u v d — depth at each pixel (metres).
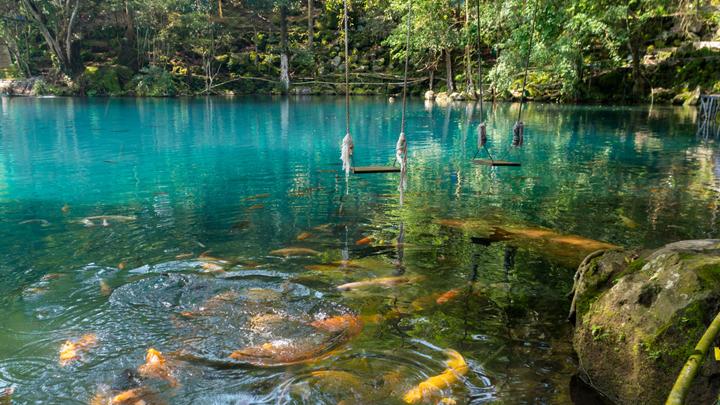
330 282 4.30
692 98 23.19
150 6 29.59
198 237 5.50
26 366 3.11
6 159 10.40
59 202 7.02
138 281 4.30
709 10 24.70
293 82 31.92
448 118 19.02
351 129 15.73
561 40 21.62
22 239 5.42
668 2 24.91
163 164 10.00
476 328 3.57
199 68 31.89
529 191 7.77
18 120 17.27
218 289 4.16
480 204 6.97
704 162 10.23
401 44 27.98
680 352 2.69
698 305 2.72
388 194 7.55
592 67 25.47
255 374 3.05
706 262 2.90
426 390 2.86
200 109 21.77
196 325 3.60
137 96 28.92
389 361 3.15
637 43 24.25
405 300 3.99
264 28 36.19
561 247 5.22
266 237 5.50
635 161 10.39
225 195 7.46
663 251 3.23
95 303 3.92
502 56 22.00
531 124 17.09
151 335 3.47
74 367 3.11
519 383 2.96
